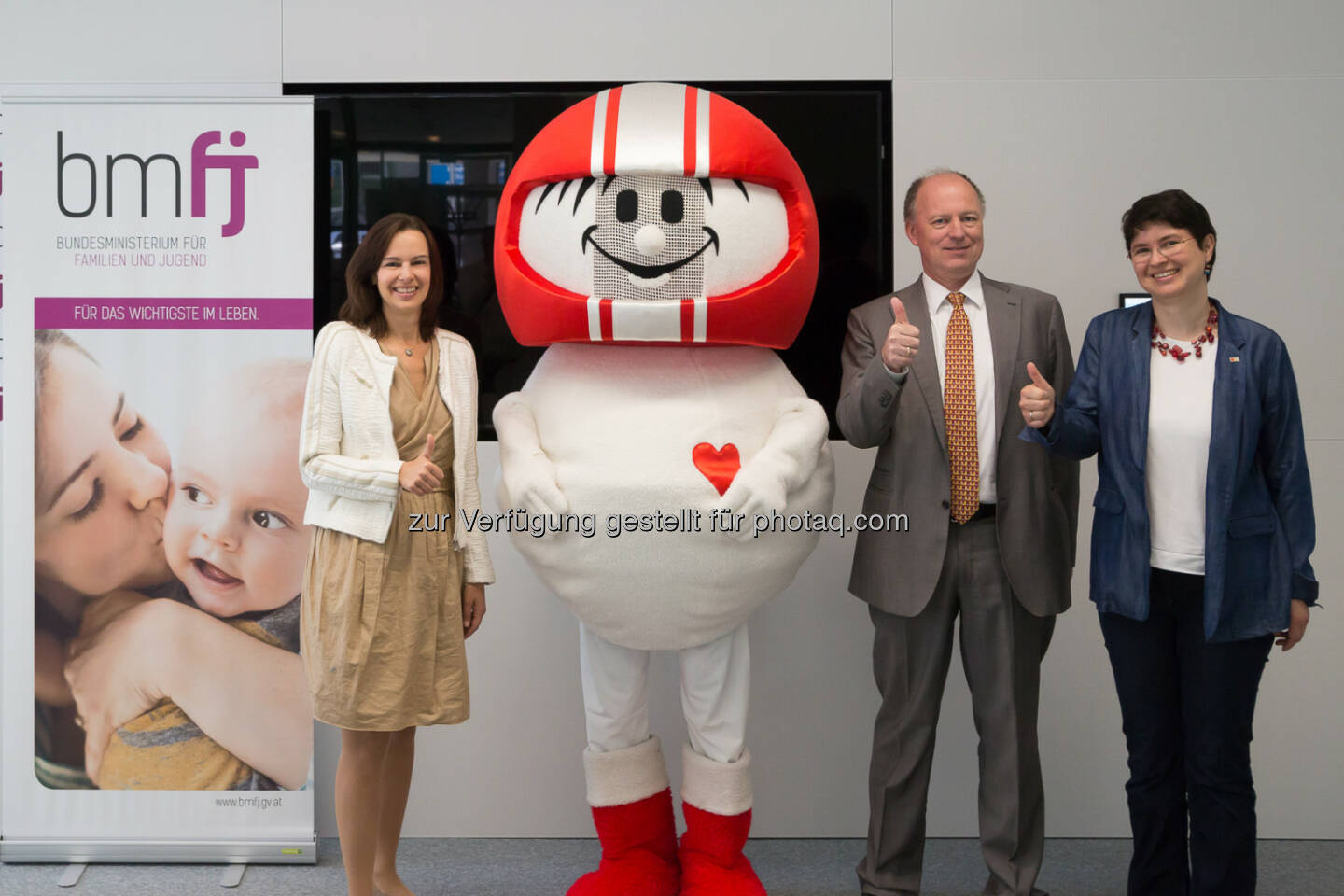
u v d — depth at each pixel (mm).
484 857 2967
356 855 2359
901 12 3045
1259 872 2846
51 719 2898
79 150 2875
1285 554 2229
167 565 2893
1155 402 2279
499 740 3115
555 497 2141
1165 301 2254
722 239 2141
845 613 3090
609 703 2459
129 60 3061
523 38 3068
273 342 2896
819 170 3090
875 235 3094
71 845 2889
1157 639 2328
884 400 2287
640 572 2178
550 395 2295
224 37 3061
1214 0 3045
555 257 2186
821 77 3057
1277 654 3084
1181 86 3053
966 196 2379
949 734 3084
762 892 2396
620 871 2447
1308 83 3051
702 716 2432
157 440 2891
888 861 2525
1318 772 3086
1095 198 3068
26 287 2883
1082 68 3051
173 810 2904
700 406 2199
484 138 3105
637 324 2121
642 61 3064
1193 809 2330
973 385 2408
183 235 2887
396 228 2312
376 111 3098
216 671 2895
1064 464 2510
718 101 2240
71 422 2889
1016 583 2367
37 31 3051
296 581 2900
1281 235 3066
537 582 3104
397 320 2365
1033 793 2461
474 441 2428
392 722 2252
